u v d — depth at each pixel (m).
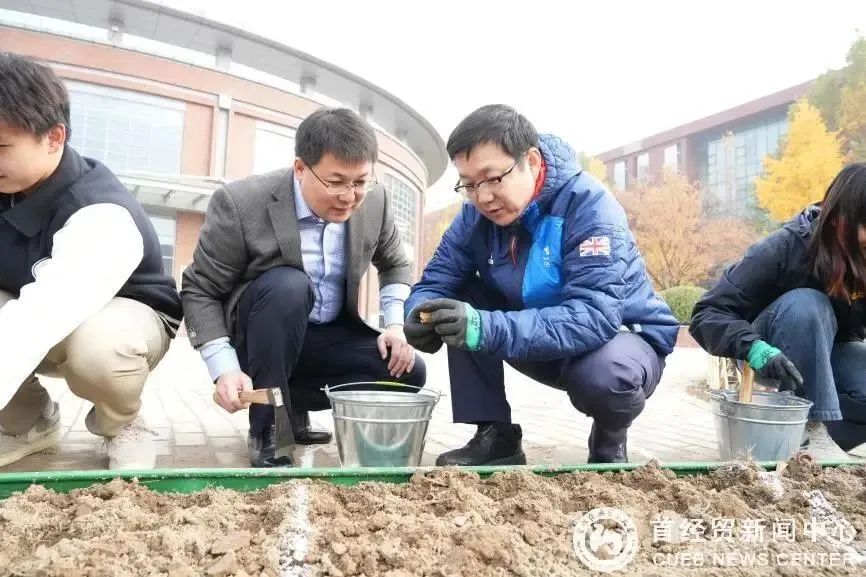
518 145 2.18
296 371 2.94
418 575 1.21
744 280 2.84
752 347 2.61
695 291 15.40
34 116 1.86
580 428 4.02
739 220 32.81
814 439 2.71
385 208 2.90
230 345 2.55
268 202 2.54
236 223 2.48
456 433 3.69
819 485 1.81
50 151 1.98
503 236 2.58
